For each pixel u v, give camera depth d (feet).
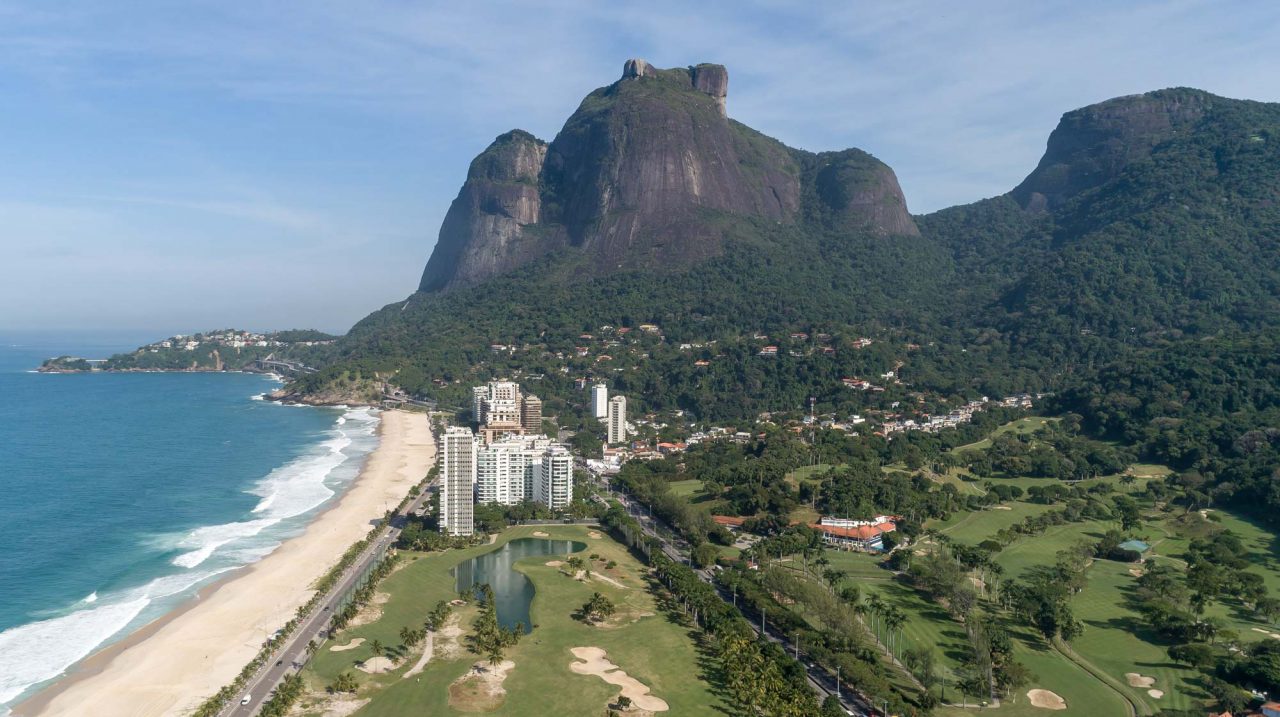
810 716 508.12
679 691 576.20
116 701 552.82
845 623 640.99
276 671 593.01
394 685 574.15
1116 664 632.79
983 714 549.95
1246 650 630.33
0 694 562.25
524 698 559.79
